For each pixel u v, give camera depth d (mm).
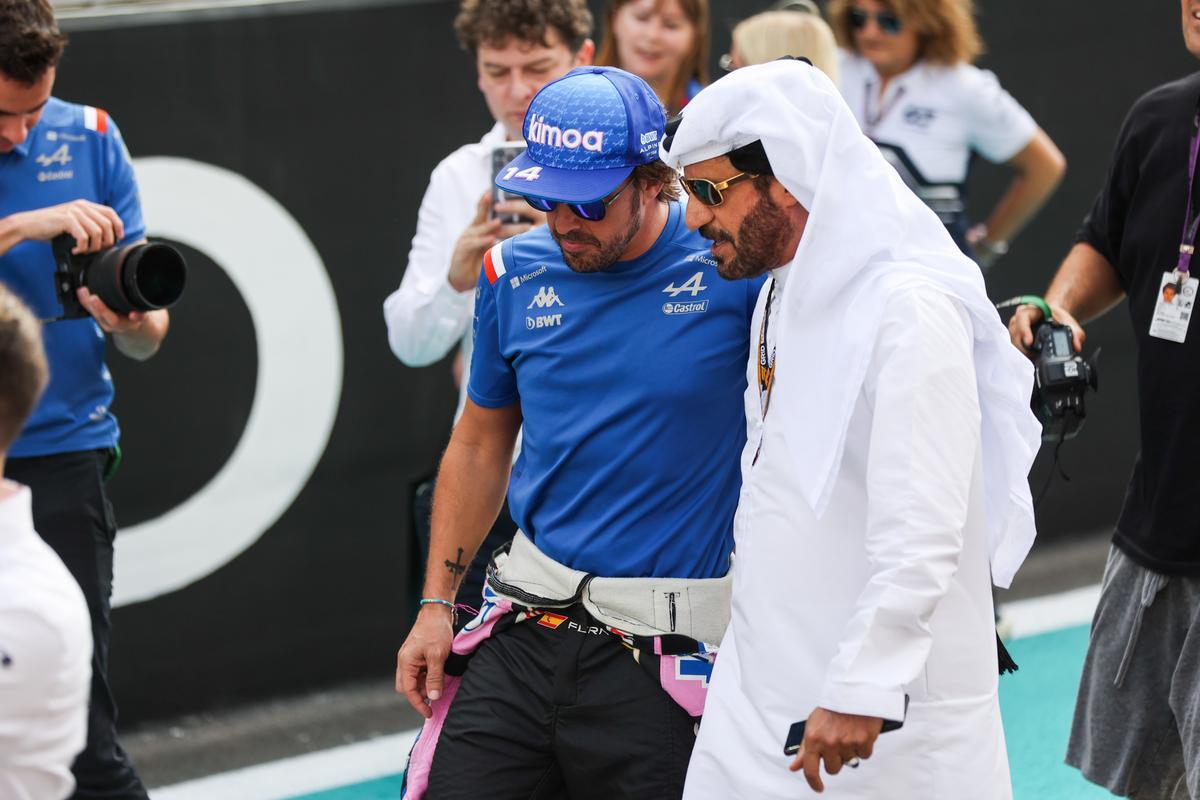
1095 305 13406
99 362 13312
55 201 13109
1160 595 12438
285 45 16281
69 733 7371
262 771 16312
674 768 10570
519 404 11633
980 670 9555
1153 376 12328
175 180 15914
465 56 17312
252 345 16641
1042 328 12438
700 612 10594
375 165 17031
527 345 10836
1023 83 20359
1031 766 16156
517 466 11469
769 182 9305
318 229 16828
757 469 9766
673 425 10555
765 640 9609
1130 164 12703
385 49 16844
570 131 10086
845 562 9367
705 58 17547
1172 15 21266
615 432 10609
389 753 16719
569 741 10734
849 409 8930
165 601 16641
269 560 17172
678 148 9359
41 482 12938
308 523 17328
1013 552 9617
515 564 11172
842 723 8648
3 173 12914
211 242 16219
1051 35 20422
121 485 16156
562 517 10875
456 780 10945
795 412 9305
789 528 9508
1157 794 12914
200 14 15781
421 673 11562
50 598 7211
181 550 16625
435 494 11859
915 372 8750
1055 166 19469
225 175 16203
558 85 10328
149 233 15820
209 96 15969
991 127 18891
